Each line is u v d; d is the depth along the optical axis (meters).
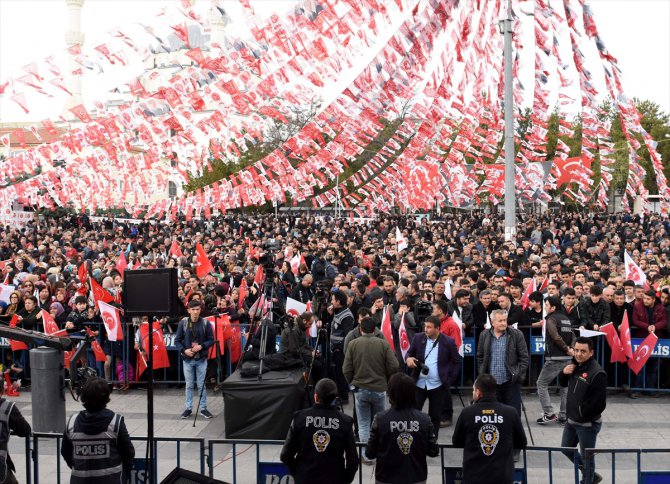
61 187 25.42
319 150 19.00
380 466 6.40
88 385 6.50
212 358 12.87
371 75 15.40
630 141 17.98
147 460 6.98
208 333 11.28
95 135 16.22
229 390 9.98
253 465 9.11
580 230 37.75
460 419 6.48
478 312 12.42
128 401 12.20
